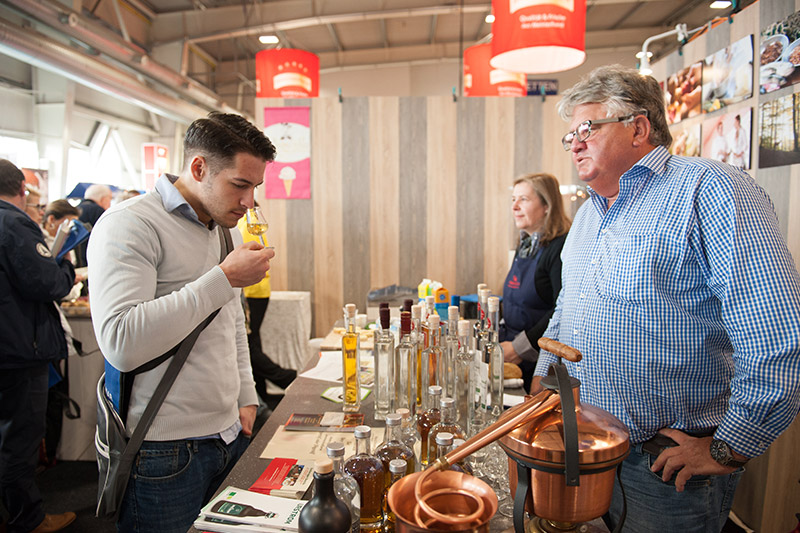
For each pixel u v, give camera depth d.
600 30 7.86
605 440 0.80
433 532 0.68
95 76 4.75
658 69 3.47
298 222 4.47
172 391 1.41
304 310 4.30
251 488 1.14
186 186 1.48
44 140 5.98
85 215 4.39
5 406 2.45
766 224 1.18
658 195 1.29
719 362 1.26
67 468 3.30
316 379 1.99
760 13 2.40
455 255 4.44
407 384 1.52
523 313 2.48
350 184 4.42
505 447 0.84
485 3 6.70
